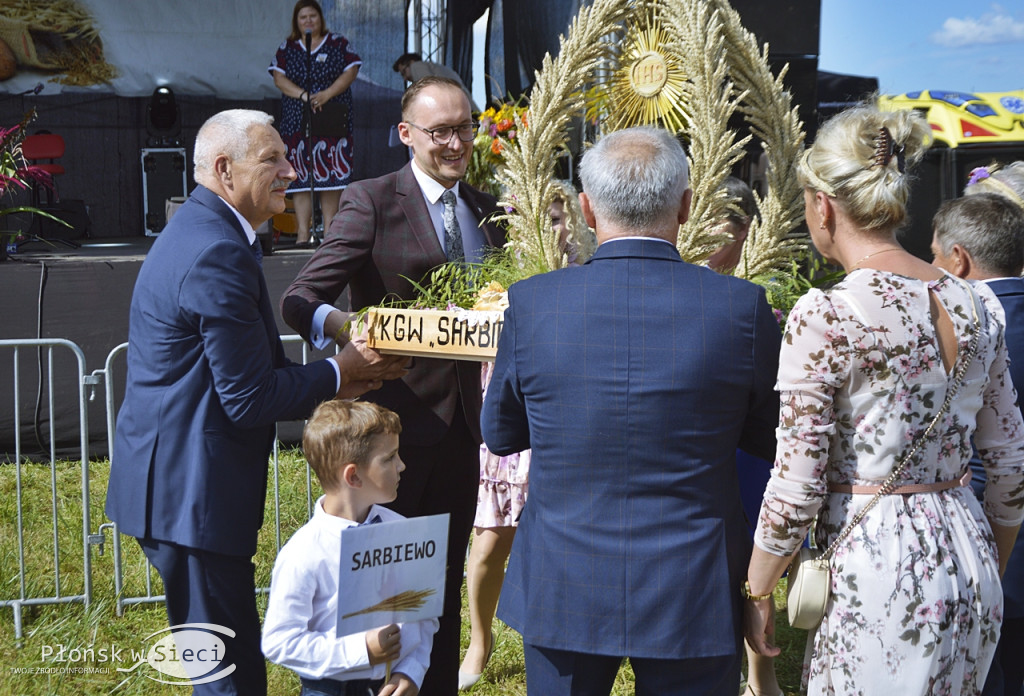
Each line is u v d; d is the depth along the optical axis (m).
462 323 2.37
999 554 2.04
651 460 1.80
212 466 2.32
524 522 1.98
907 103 8.95
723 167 2.25
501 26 8.98
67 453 5.77
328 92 7.88
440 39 9.52
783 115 2.30
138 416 2.37
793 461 1.77
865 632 1.78
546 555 1.87
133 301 2.41
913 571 1.76
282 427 5.89
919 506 1.79
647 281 1.86
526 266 2.51
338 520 2.09
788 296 2.35
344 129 7.89
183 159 10.58
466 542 2.93
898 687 1.77
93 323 5.73
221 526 2.32
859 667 1.79
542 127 2.45
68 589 4.06
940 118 8.83
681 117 2.42
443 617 2.88
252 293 2.33
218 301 2.25
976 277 2.54
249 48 10.49
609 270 1.88
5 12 9.80
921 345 1.76
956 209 2.58
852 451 1.80
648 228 1.91
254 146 2.39
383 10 9.29
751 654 3.06
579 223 2.91
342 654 1.99
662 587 1.78
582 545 1.83
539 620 1.86
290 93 8.00
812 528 1.91
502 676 3.40
